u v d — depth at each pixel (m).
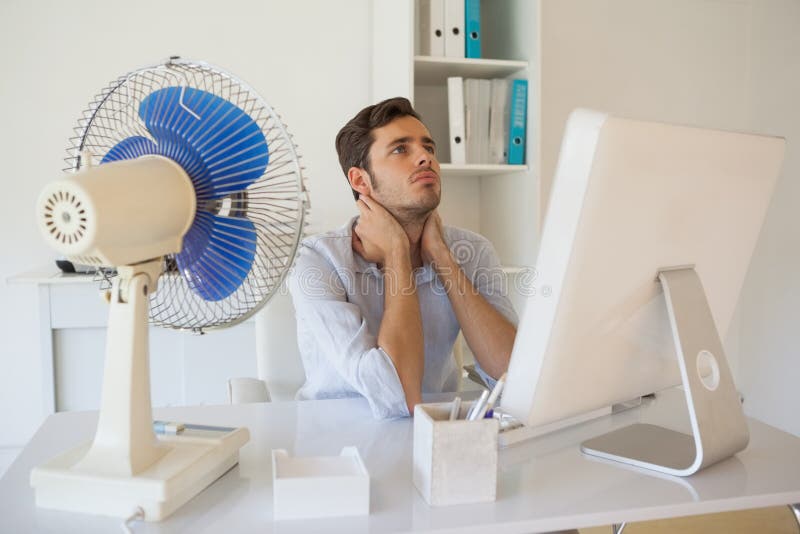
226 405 1.23
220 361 2.23
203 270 0.89
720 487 0.85
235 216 0.87
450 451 0.79
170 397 2.22
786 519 2.32
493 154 2.46
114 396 0.78
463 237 1.64
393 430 1.08
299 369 1.64
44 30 2.38
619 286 0.85
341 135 1.48
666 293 0.89
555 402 0.86
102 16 2.42
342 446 1.00
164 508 0.75
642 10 2.97
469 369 1.87
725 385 0.93
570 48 2.89
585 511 0.78
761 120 3.11
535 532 0.76
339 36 2.62
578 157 0.76
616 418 1.15
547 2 2.84
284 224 0.87
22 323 2.46
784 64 3.01
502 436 1.00
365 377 1.15
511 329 1.43
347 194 2.67
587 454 0.97
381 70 2.51
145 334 0.80
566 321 0.81
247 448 0.99
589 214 0.77
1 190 2.40
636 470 0.91
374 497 0.82
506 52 2.58
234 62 2.54
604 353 0.89
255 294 0.90
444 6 2.37
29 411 2.49
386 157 1.41
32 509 0.78
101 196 0.69
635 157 0.78
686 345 0.89
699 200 0.90
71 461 0.80
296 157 0.84
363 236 1.44
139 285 0.79
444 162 2.70
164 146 0.82
